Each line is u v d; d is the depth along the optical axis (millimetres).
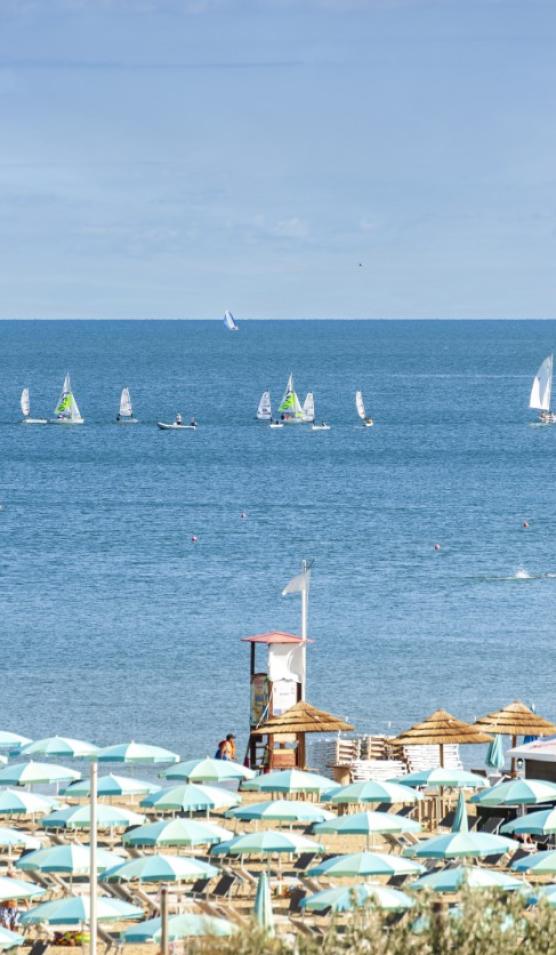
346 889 99750
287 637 161750
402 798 127438
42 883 112938
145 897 109000
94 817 88688
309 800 147750
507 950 67375
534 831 116062
